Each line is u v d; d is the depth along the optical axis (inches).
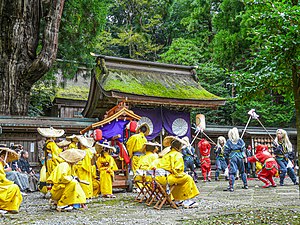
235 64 817.5
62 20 644.7
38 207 286.4
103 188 343.3
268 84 174.9
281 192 349.4
